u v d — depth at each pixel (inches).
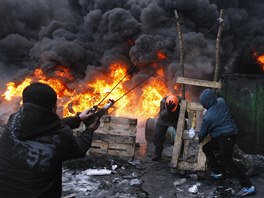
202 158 231.6
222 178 230.2
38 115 80.7
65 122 96.7
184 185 221.8
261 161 254.7
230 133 201.9
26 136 80.0
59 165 83.2
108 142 265.4
